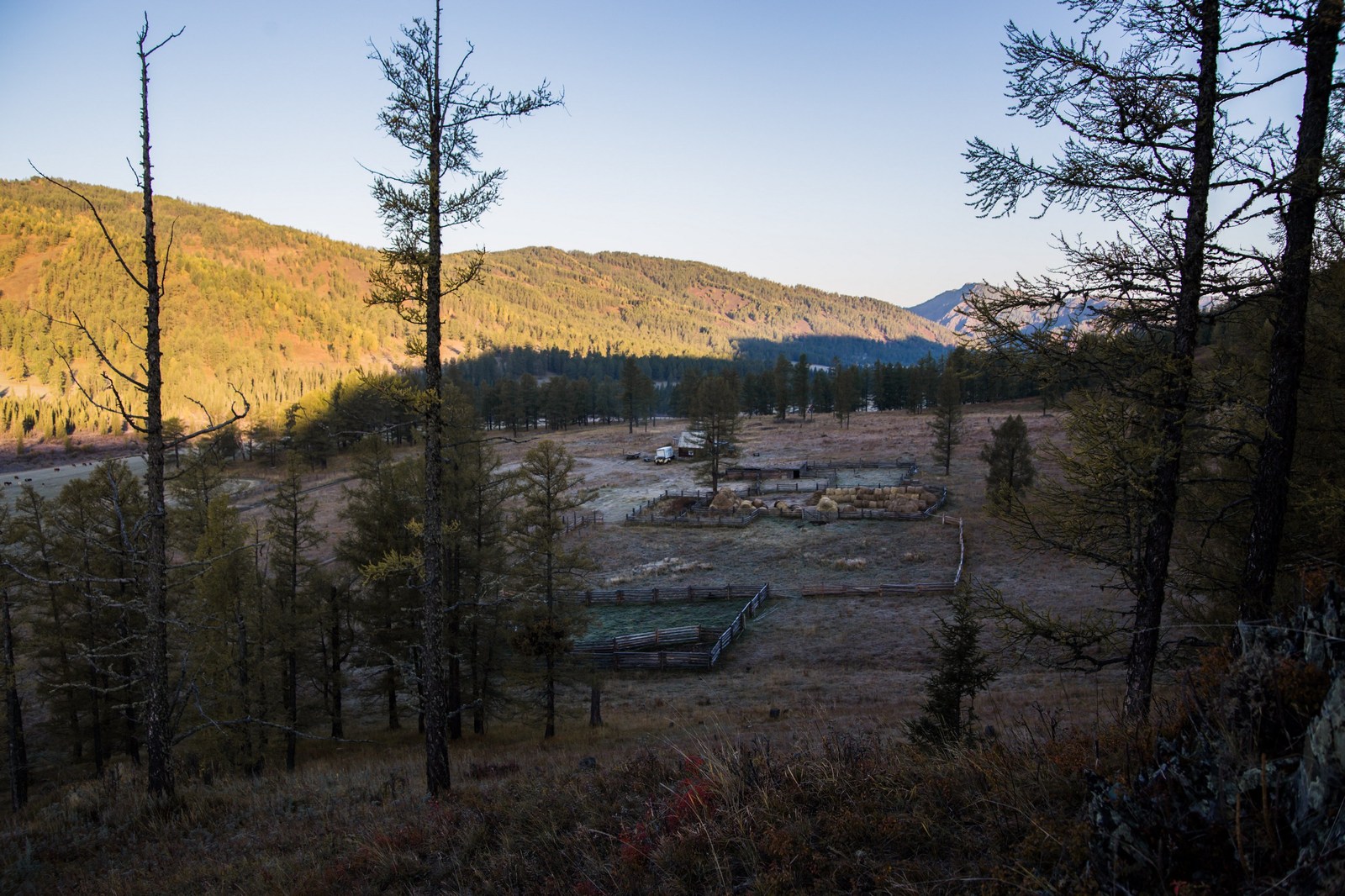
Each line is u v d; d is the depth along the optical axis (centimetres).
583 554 2617
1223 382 868
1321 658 407
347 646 2822
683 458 9025
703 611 3922
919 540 4753
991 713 1766
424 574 1225
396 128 1079
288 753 2258
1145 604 948
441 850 752
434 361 1182
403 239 1121
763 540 5084
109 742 2912
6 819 1655
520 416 12306
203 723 1966
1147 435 892
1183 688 514
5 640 2572
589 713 2791
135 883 933
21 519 2617
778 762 683
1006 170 915
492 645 2641
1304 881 303
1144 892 347
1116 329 902
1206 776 398
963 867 454
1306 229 809
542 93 1089
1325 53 777
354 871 755
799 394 11856
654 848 580
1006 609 1065
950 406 6731
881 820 532
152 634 1237
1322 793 329
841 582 4172
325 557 4859
